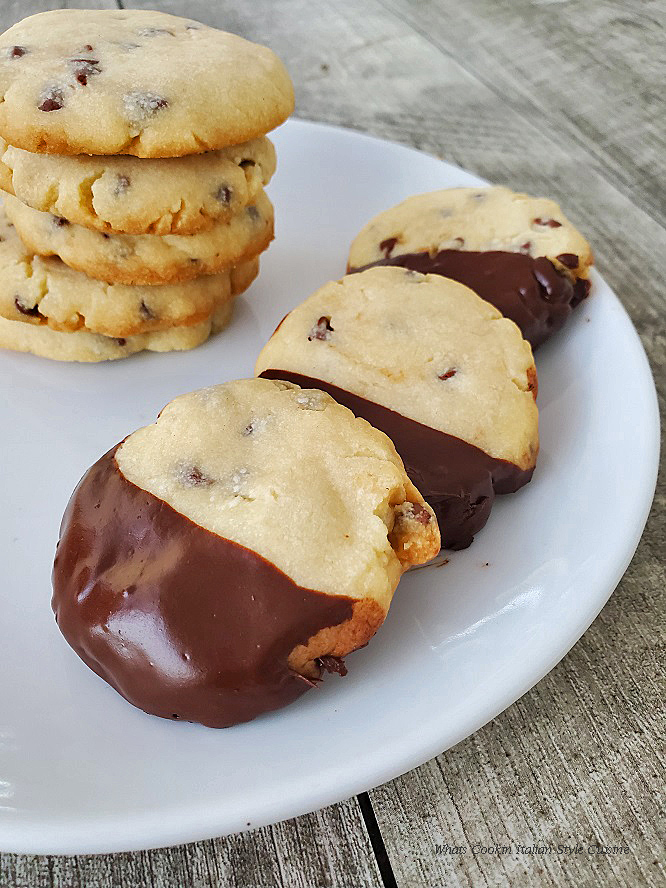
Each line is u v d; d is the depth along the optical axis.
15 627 0.15
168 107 0.17
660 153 0.28
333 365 0.17
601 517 0.16
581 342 0.20
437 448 0.16
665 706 0.15
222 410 0.15
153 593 0.13
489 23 0.35
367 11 0.35
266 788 0.12
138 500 0.14
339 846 0.13
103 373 0.20
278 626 0.12
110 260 0.18
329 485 0.14
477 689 0.13
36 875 0.13
